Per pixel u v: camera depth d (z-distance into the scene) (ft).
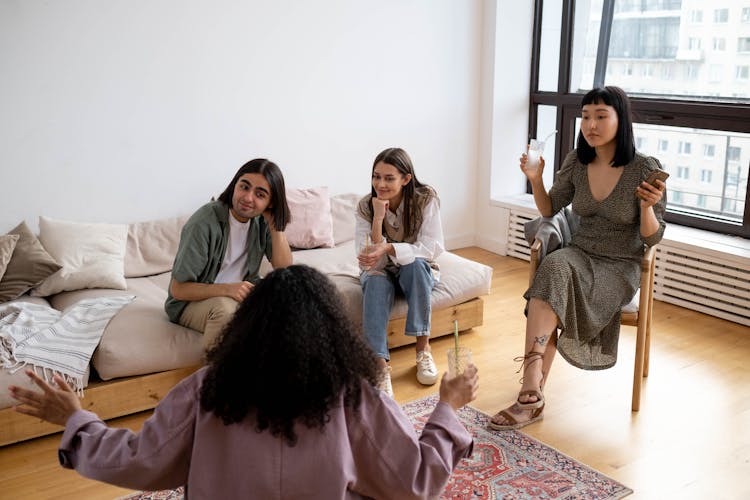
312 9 13.14
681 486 7.61
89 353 8.75
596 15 14.37
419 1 14.34
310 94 13.47
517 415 8.79
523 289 13.69
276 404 4.04
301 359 4.03
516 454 8.23
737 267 11.72
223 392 4.10
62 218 11.63
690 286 12.53
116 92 11.66
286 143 13.43
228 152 12.86
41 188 11.39
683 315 12.35
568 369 10.37
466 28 15.06
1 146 10.98
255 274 9.78
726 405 9.30
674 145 13.46
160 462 4.32
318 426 4.16
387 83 14.34
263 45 12.78
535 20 15.37
